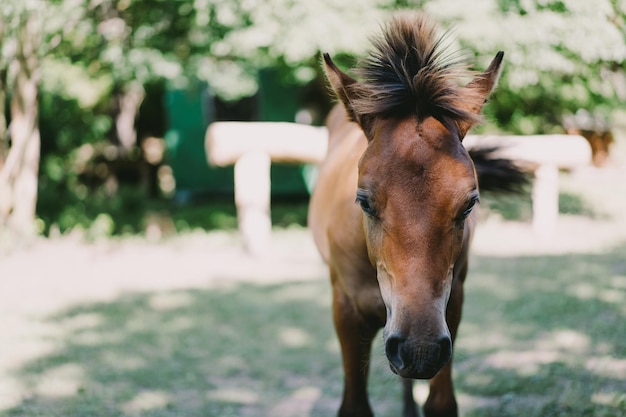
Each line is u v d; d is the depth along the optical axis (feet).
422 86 7.06
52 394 12.21
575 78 26.30
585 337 14.78
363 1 22.38
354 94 7.80
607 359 13.26
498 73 7.70
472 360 13.83
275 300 18.86
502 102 29.91
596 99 27.89
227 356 14.51
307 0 22.36
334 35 22.31
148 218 32.58
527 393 12.02
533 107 31.27
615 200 34.47
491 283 20.01
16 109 24.93
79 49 25.73
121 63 25.14
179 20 25.58
